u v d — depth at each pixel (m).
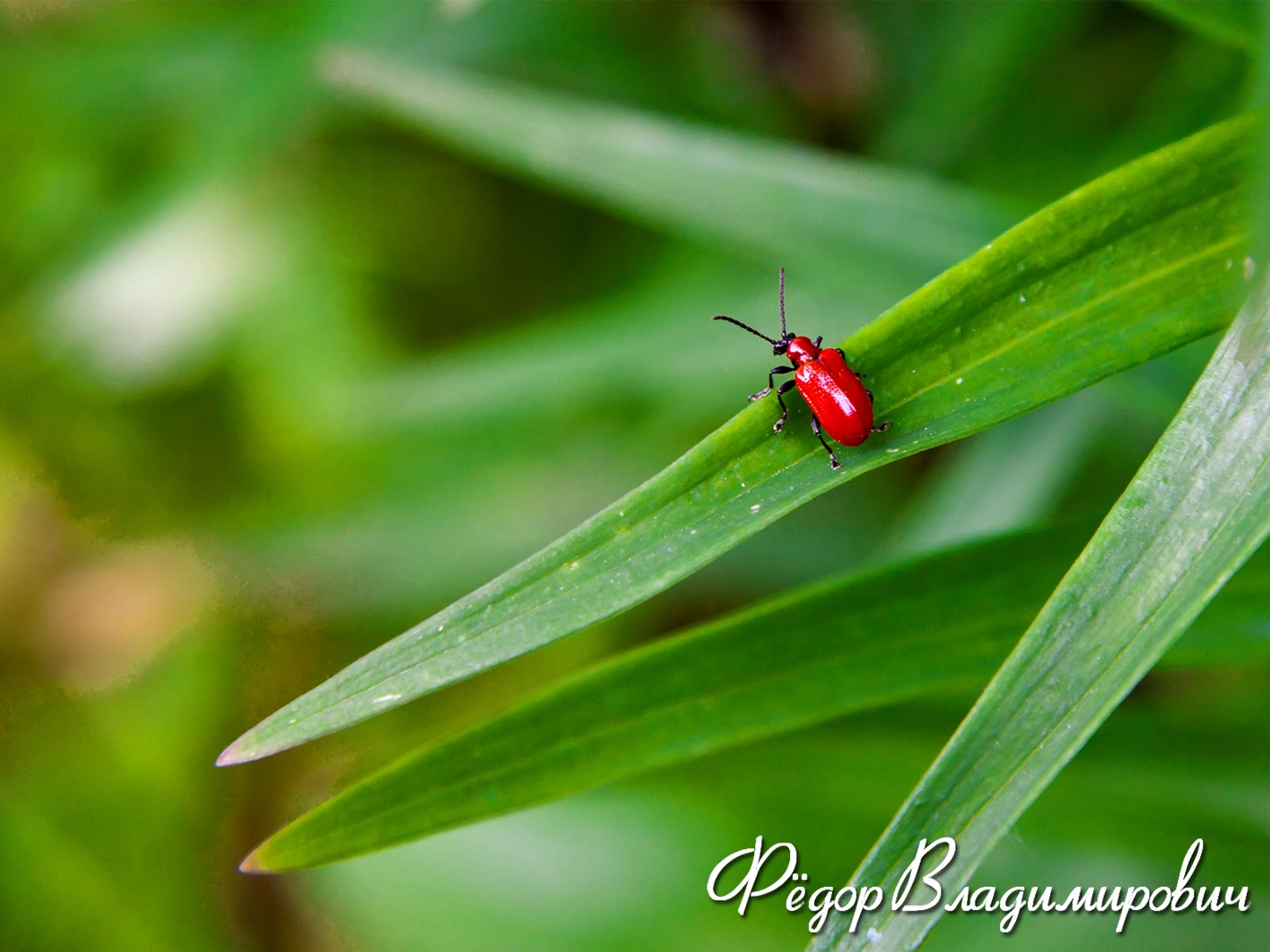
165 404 0.37
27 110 0.34
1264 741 0.23
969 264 0.20
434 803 0.21
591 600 0.20
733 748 0.25
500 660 0.20
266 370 0.37
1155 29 0.29
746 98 0.33
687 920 0.24
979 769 0.19
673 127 0.24
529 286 0.37
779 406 0.20
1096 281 0.20
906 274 0.24
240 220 0.37
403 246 0.38
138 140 0.35
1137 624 0.19
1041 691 0.19
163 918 0.32
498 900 0.25
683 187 0.24
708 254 0.32
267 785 0.33
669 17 0.33
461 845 0.26
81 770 0.33
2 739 0.34
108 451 0.37
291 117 0.32
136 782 0.33
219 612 0.35
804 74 0.31
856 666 0.21
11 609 0.36
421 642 0.20
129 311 0.35
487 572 0.32
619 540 0.20
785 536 0.31
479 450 0.34
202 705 0.34
